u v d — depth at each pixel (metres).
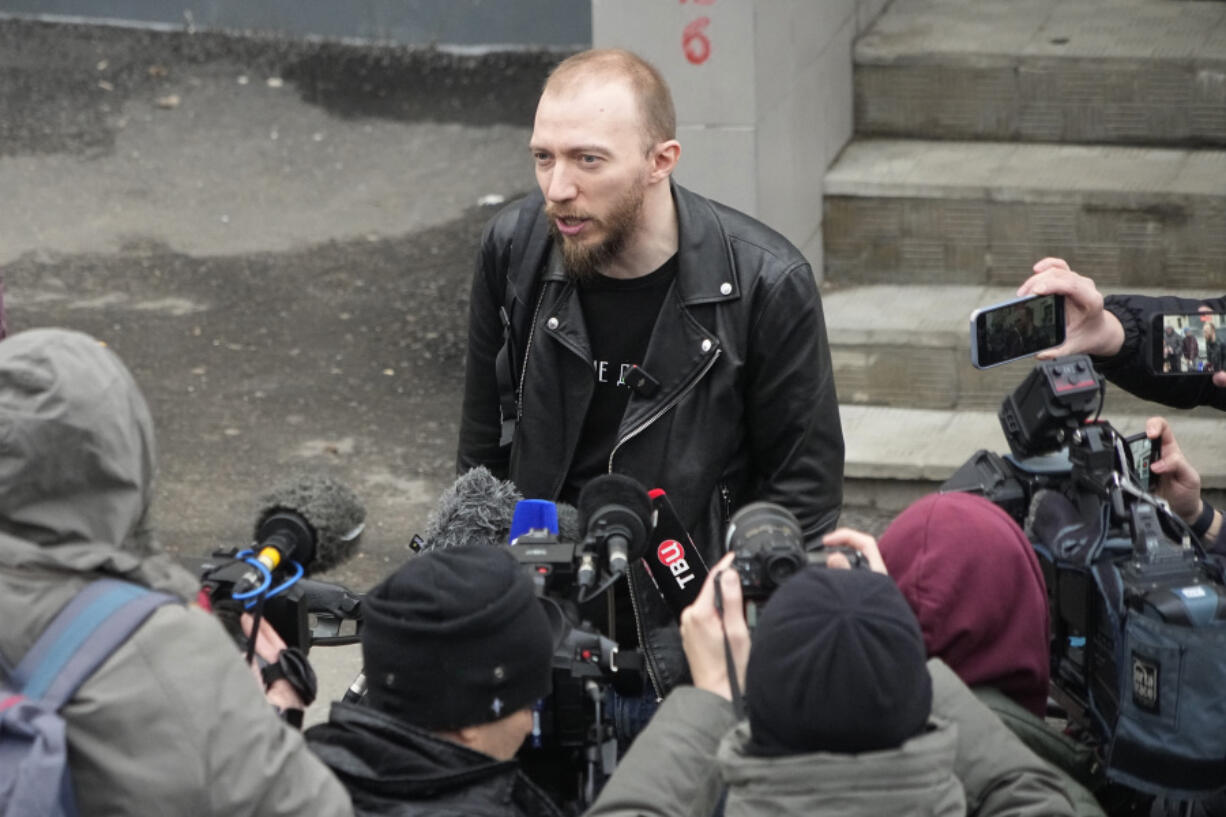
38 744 3.67
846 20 12.41
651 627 6.19
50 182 16.14
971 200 11.62
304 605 5.05
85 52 18.30
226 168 16.47
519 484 6.65
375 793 4.23
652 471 6.38
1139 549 4.88
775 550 4.46
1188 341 6.33
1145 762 4.72
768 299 6.29
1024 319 6.08
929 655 4.91
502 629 4.29
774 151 10.97
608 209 6.01
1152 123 12.12
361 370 12.98
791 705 3.78
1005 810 4.23
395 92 17.73
